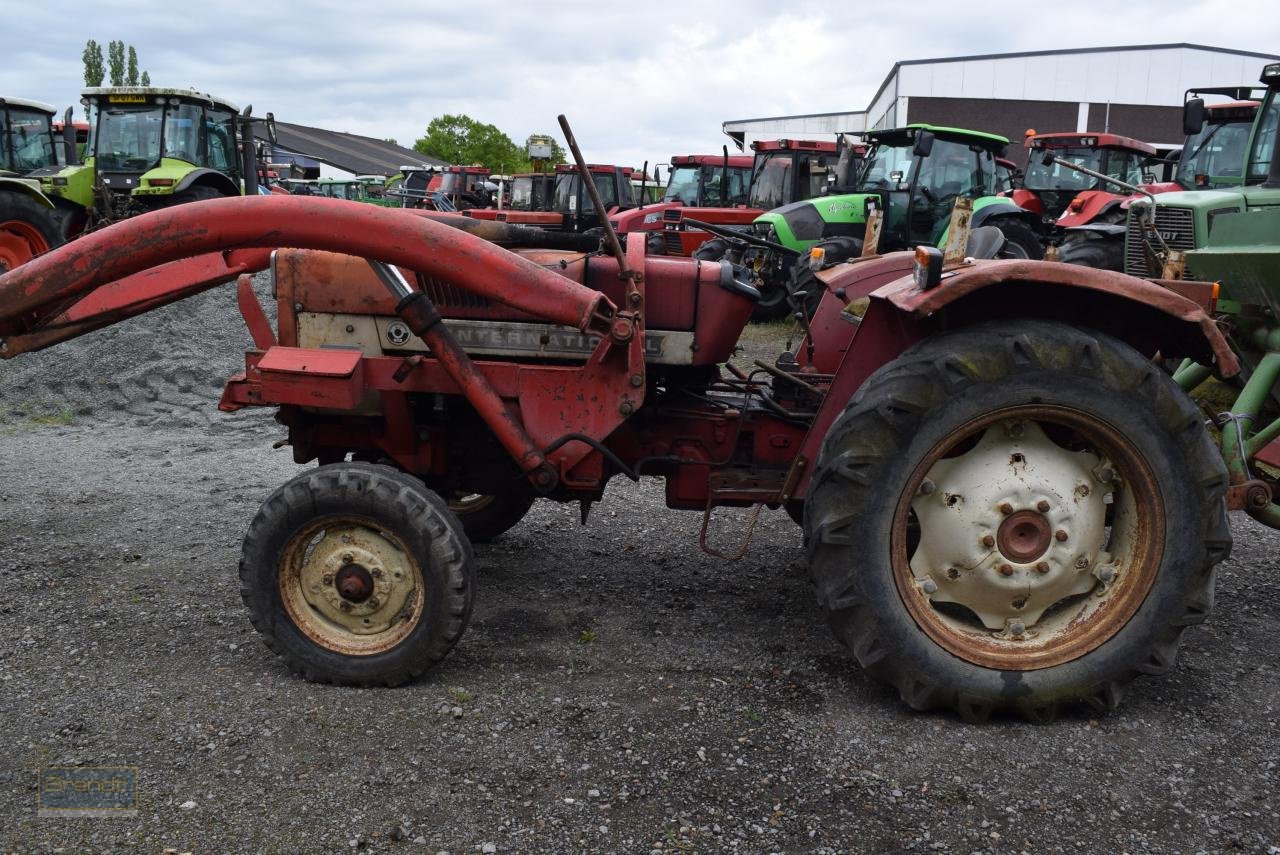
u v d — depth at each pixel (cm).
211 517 478
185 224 289
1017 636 293
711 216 1344
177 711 286
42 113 1438
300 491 297
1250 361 461
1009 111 3047
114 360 768
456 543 295
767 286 1118
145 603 370
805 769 261
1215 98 2895
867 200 1110
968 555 289
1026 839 235
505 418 311
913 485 280
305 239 290
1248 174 809
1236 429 327
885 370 287
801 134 3891
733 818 239
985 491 289
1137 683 314
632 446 353
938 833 236
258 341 339
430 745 269
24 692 296
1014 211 1126
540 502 504
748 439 354
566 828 234
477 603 373
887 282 397
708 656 329
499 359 331
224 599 375
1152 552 284
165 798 243
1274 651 340
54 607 365
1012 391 276
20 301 293
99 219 1218
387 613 304
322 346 333
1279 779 261
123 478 548
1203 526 283
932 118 3083
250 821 235
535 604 374
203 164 1299
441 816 238
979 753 271
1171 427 279
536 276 291
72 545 435
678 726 281
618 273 314
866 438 277
